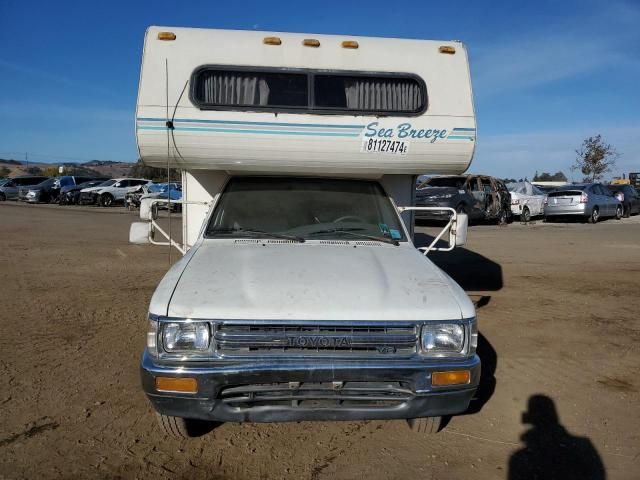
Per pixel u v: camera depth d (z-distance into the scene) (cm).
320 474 321
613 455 345
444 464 333
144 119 420
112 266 945
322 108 430
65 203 3102
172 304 305
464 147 444
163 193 2059
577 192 1959
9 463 321
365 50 443
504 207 1862
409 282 340
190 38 432
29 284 786
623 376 473
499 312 675
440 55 450
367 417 304
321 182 471
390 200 469
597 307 704
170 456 336
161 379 294
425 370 300
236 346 298
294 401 303
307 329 301
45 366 470
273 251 387
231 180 467
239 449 346
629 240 1391
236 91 430
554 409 409
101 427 367
